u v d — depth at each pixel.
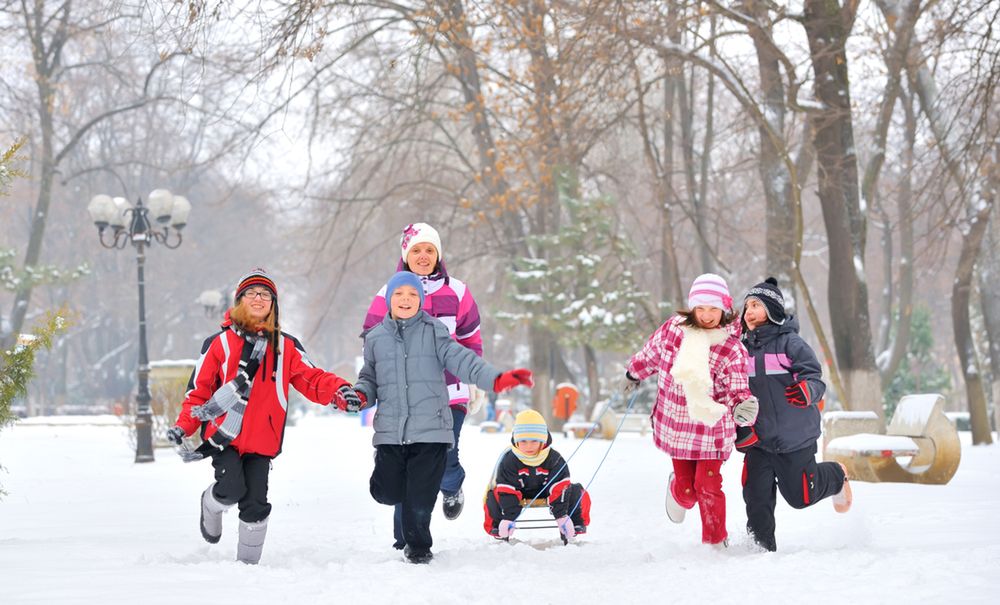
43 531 12.85
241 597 6.77
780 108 32.06
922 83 33.12
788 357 9.56
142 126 95.25
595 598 7.17
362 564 8.52
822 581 7.54
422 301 9.34
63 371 98.31
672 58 29.84
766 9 29.45
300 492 18.64
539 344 47.69
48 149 57.19
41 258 95.06
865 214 30.59
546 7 30.30
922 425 18.91
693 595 7.18
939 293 90.62
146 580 7.32
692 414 9.28
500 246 50.34
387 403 9.17
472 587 7.52
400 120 52.06
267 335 8.84
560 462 10.62
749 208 62.25
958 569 7.77
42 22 57.41
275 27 18.17
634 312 42.84
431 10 25.81
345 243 65.00
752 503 9.62
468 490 17.56
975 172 27.34
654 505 14.74
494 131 48.12
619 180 49.97
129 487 20.45
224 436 8.62
